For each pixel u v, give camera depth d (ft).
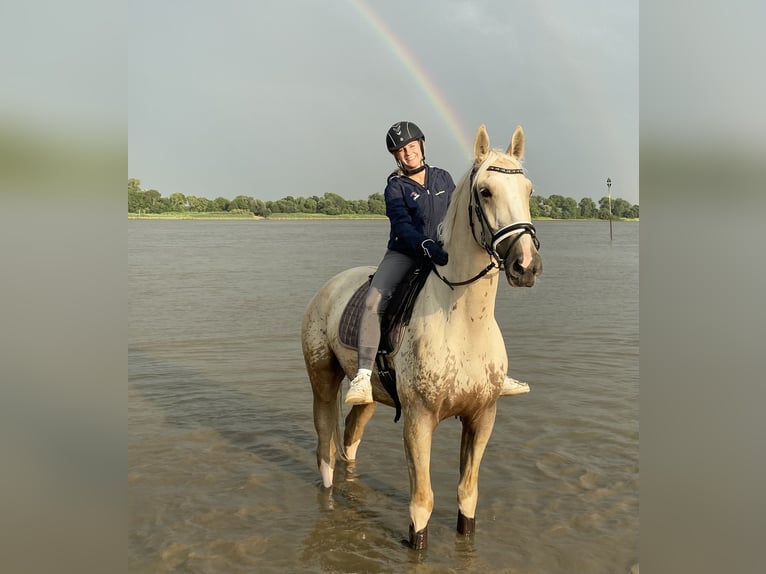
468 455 14.57
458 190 12.82
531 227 11.15
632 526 15.44
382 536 15.20
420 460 13.74
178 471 19.11
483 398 13.43
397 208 14.24
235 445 21.45
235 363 32.91
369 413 19.38
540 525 15.57
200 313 48.03
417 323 13.48
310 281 68.85
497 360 13.46
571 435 21.72
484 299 12.80
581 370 30.89
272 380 29.73
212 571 13.58
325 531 15.46
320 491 17.89
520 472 18.76
